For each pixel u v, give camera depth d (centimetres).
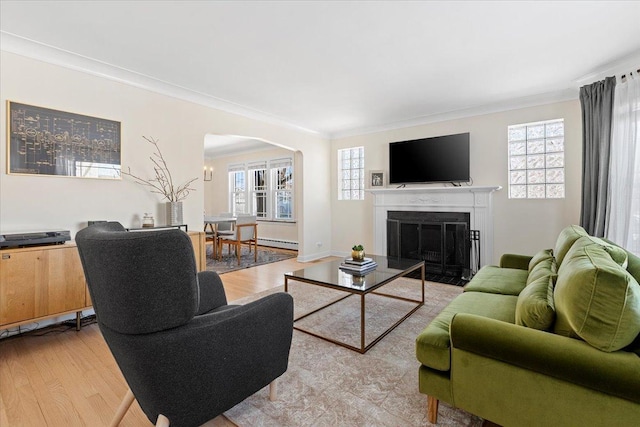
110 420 151
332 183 591
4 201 243
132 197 316
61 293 236
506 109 406
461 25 227
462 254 420
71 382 183
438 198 444
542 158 392
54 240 237
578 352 108
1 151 241
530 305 134
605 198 298
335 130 552
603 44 255
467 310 179
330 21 221
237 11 209
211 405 125
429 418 147
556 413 114
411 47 260
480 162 427
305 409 157
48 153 263
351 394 170
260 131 455
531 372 119
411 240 465
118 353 116
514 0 198
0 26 226
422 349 144
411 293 347
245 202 781
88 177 285
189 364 116
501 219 412
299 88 352
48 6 202
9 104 243
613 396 104
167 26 227
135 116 318
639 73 269
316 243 562
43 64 259
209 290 191
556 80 331
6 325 211
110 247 103
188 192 363
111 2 198
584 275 112
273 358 150
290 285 388
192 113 368
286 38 244
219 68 298
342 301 327
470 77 323
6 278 212
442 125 459
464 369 134
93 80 288
